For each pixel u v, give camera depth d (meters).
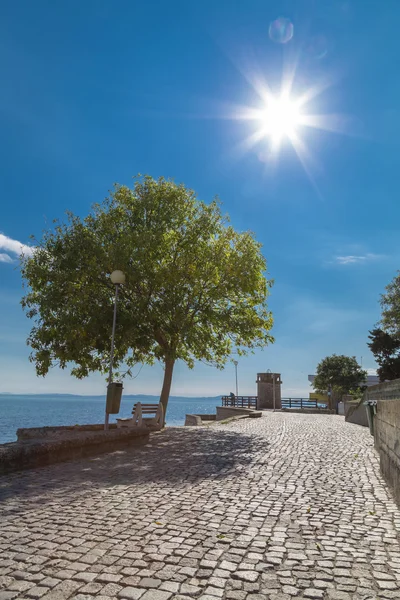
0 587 3.21
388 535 4.63
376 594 3.25
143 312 16.69
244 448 11.65
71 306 16.34
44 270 16.95
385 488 6.94
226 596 3.17
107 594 3.14
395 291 39.81
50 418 77.44
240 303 19.61
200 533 4.56
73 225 17.41
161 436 14.52
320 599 3.17
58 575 3.43
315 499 6.20
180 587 3.28
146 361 21.28
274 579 3.48
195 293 17.66
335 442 13.07
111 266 16.28
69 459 9.13
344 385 57.88
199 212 18.72
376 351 45.12
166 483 7.05
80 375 18.20
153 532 4.54
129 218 17.89
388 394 15.62
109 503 5.66
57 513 5.13
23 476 7.25
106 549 4.01
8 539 4.20
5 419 69.94
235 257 18.11
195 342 17.64
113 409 12.38
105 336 16.42
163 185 18.41
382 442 8.10
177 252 17.77
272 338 20.14
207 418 40.19
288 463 9.27
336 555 4.03
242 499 6.12
